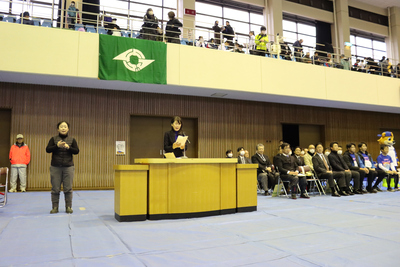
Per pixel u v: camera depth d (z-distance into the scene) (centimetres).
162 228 468
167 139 577
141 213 530
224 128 1277
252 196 636
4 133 1022
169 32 1096
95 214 586
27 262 309
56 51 915
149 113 1165
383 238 414
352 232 449
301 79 1230
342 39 1859
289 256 333
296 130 1465
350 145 1014
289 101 1334
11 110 1010
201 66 1073
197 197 569
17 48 880
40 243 380
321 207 686
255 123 1336
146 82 997
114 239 401
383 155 1058
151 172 540
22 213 588
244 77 1130
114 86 1064
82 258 322
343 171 938
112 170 1102
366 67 1481
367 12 2011
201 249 359
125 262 311
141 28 1089
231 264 307
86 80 979
